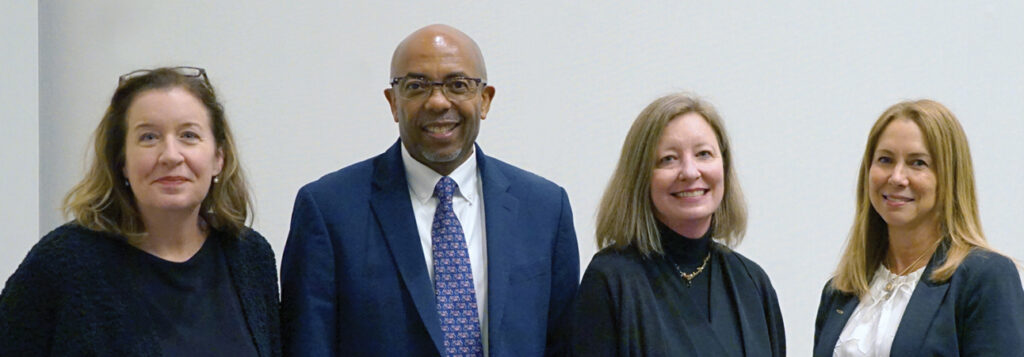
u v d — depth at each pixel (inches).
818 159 143.9
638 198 86.2
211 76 135.0
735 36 142.3
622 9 140.6
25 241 126.6
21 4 126.1
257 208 135.5
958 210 91.3
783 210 143.8
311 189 90.7
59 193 133.3
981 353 85.0
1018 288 87.7
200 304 78.0
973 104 145.1
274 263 85.5
